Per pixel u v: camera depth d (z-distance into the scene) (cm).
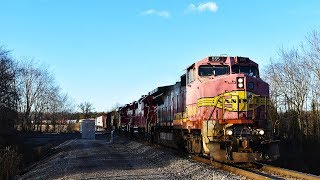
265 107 1734
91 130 5244
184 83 2236
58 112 9900
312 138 3791
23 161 2898
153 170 1694
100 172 1673
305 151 3694
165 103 2836
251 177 1336
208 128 1691
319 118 3847
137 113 4372
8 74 3653
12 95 3759
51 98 8494
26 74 7225
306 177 1306
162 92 2909
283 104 4241
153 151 2602
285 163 3092
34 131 7500
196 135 1947
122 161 2133
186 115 2119
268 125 1708
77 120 13088
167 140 2700
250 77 1728
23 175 2092
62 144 4250
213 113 1745
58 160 2394
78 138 5466
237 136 1630
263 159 1606
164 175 1525
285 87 4225
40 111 8125
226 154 1625
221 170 1557
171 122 2592
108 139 5088
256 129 1653
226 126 1662
